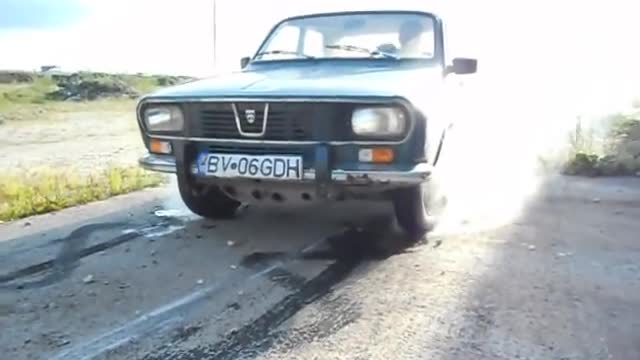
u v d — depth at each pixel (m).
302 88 3.28
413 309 2.71
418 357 2.26
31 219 4.44
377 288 2.97
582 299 2.82
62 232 4.05
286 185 3.33
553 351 2.30
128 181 5.74
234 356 2.29
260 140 3.31
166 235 3.95
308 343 2.39
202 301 2.83
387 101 3.09
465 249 3.61
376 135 3.13
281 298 2.86
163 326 2.56
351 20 4.49
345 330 2.50
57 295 2.91
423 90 3.37
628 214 4.54
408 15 4.41
